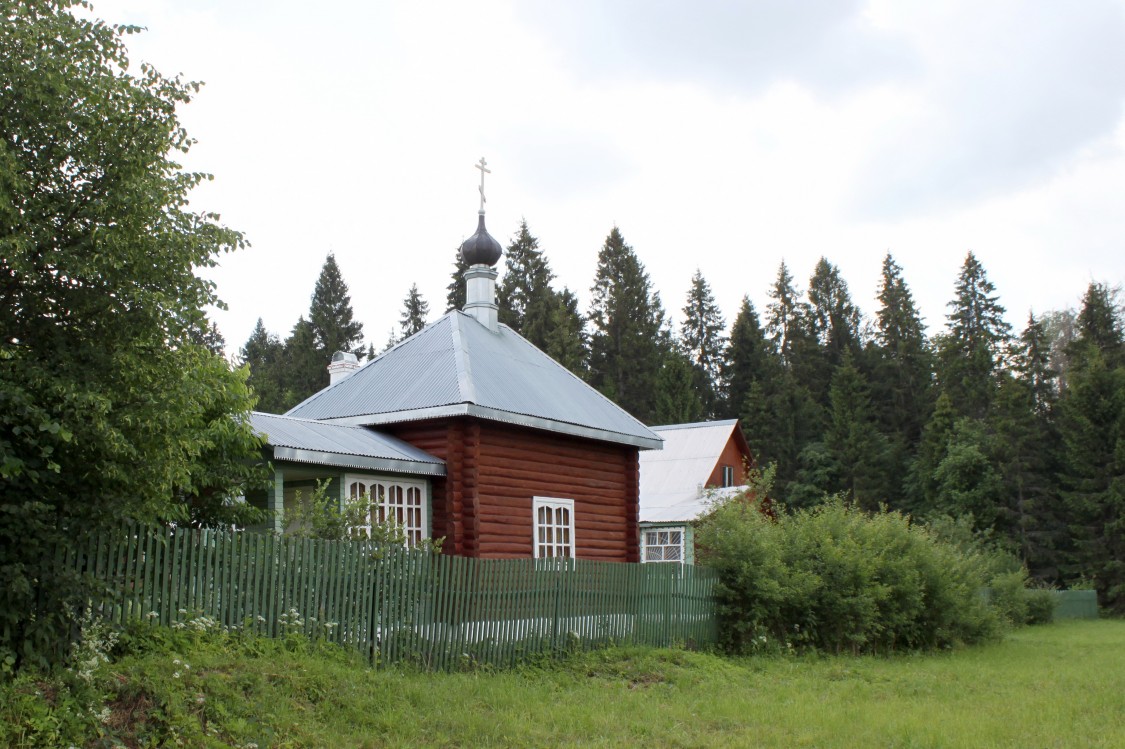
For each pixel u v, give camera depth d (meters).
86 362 9.59
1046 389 68.94
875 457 64.12
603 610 16.58
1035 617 39.75
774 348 83.06
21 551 9.38
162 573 11.02
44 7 9.81
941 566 23.08
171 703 9.06
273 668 10.56
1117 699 14.16
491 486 20.98
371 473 19.14
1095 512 54.00
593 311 71.38
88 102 9.67
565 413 22.83
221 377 13.34
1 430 9.03
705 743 10.41
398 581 13.41
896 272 80.94
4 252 8.88
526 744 9.99
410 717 10.48
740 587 19.30
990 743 10.58
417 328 75.00
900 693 14.95
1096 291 70.94
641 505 39.47
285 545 12.23
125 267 9.78
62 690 8.91
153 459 9.93
